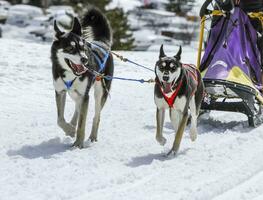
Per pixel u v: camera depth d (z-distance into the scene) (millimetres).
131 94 10414
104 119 7879
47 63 12523
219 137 6930
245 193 4770
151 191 4645
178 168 5406
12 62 12203
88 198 4387
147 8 65188
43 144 6191
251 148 6316
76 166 5312
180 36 51906
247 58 7844
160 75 5730
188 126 7633
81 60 5777
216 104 7684
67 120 7707
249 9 8164
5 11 53656
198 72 6523
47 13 53594
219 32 7934
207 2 7891
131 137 6828
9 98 9219
